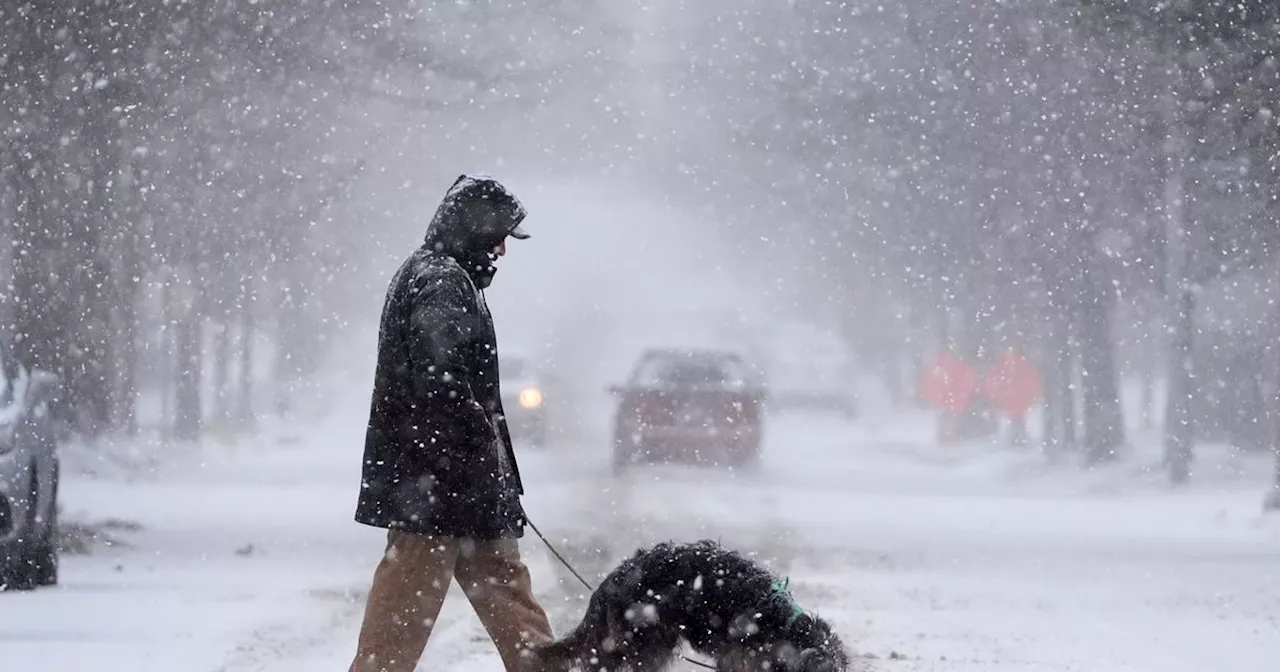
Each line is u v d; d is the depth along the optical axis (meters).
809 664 21.03
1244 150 90.56
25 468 40.84
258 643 31.67
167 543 54.25
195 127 91.38
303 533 58.47
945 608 39.56
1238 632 35.53
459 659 29.98
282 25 92.31
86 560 48.81
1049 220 104.25
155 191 96.12
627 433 85.75
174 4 86.19
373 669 22.05
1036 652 32.31
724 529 58.53
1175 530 64.12
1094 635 34.88
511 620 22.72
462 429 22.00
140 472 92.56
